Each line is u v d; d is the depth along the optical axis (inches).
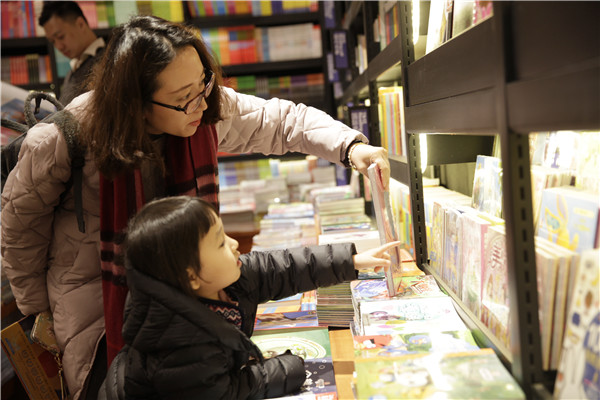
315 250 60.1
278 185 209.3
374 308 58.7
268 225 136.2
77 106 59.5
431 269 72.5
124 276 58.2
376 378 40.8
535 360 39.1
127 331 47.4
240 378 48.1
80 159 58.7
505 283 45.8
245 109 72.4
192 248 45.7
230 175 229.0
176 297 45.4
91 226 61.6
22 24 213.9
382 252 60.4
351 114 116.3
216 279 48.5
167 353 45.8
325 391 49.7
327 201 127.0
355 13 142.7
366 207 134.2
